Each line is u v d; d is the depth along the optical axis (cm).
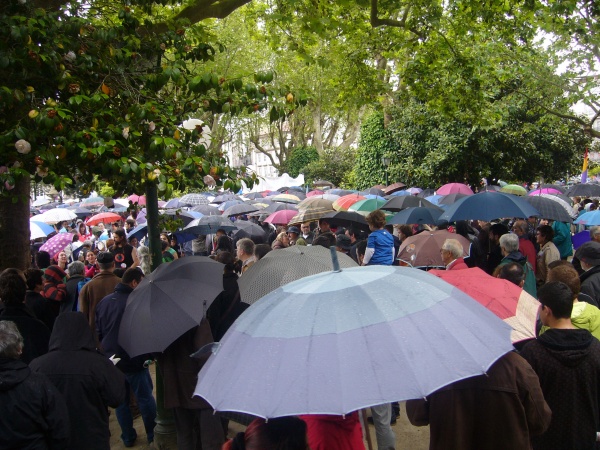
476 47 1095
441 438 290
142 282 477
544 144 1966
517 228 827
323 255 550
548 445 348
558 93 1364
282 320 232
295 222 1123
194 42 653
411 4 968
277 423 226
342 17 1050
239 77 561
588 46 1202
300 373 208
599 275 552
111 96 553
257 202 1706
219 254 584
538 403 285
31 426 347
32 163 482
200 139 546
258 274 526
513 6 1020
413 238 732
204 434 464
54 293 674
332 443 296
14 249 704
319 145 3822
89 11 669
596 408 345
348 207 1284
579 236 1009
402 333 217
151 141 496
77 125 501
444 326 224
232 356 231
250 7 1084
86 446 402
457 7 1012
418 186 2116
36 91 530
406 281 249
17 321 508
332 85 1163
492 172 1944
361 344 213
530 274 621
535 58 1329
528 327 360
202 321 465
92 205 2411
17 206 706
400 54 1141
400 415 623
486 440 283
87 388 407
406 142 2042
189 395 454
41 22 500
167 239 1081
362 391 199
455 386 287
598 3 874
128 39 571
